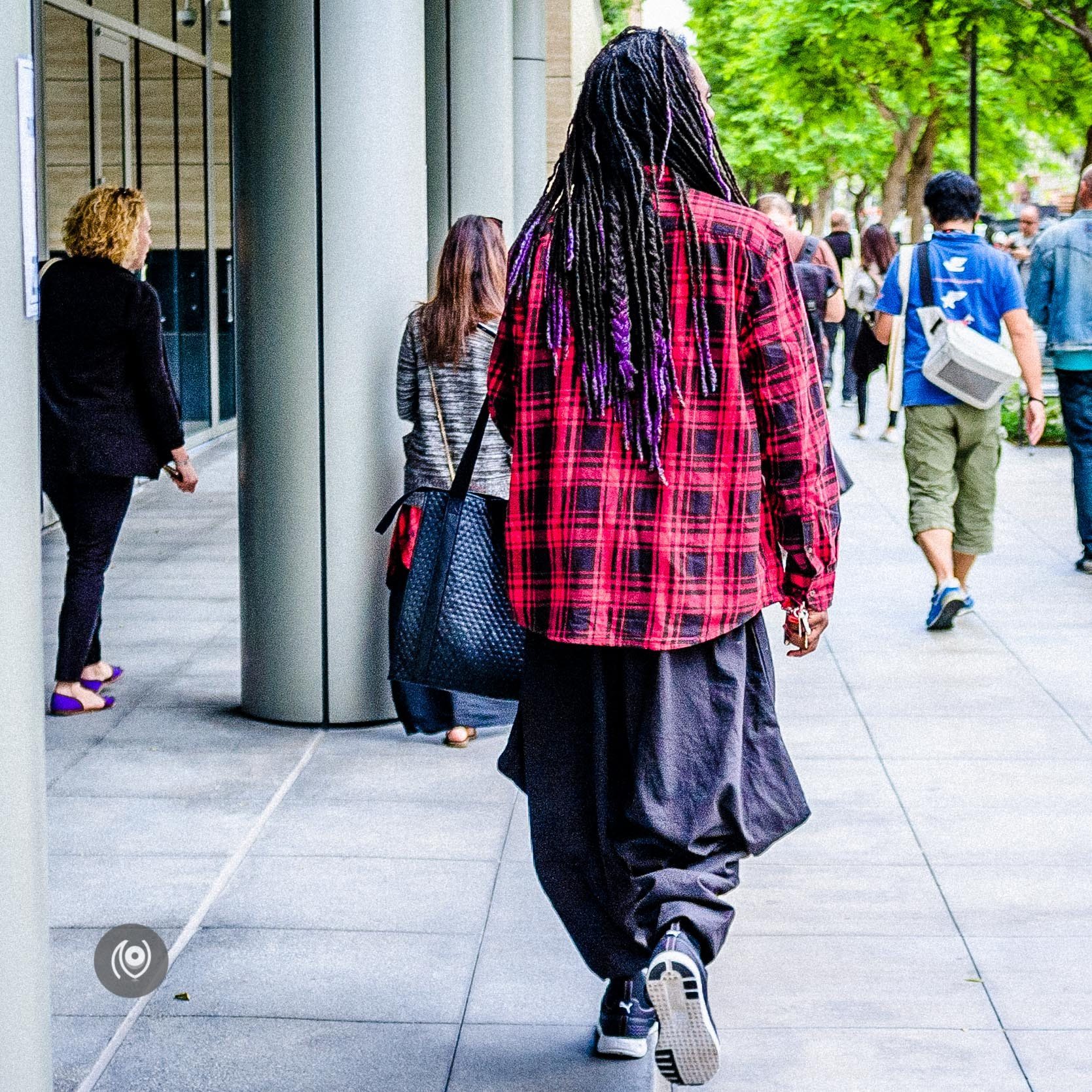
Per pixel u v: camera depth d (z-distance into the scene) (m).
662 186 3.71
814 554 3.77
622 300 3.66
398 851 5.91
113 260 7.51
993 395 9.13
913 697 8.06
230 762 7.03
